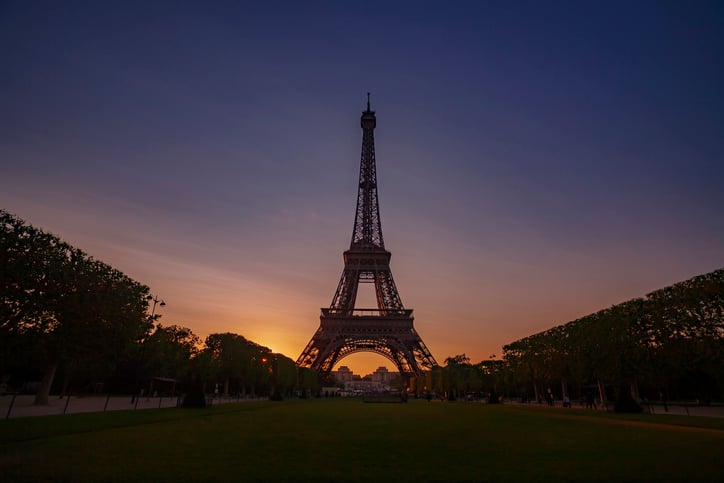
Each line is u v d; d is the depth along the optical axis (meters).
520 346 158.88
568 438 44.50
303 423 60.62
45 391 85.00
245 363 179.38
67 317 77.94
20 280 70.00
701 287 92.06
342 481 23.84
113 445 34.69
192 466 27.08
